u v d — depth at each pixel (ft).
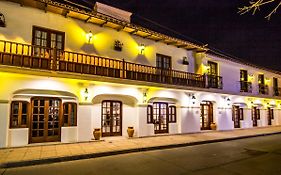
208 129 59.36
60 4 33.68
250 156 29.35
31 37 33.19
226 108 62.64
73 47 37.17
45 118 33.65
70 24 37.24
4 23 30.89
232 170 22.53
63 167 23.34
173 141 38.68
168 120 49.42
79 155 27.07
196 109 54.19
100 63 39.81
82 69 35.83
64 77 32.60
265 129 65.00
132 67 44.01
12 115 30.81
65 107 35.27
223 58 60.70
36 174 20.86
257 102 74.49
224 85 62.23
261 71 76.74
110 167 23.40
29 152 27.76
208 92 55.72
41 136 33.24
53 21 35.53
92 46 39.37
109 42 41.65
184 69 54.13
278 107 85.05
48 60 32.81
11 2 32.01
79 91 36.27
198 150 33.45
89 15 36.63
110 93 39.63
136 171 21.91
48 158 25.17
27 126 31.83
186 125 51.52
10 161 23.49
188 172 21.72
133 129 42.39
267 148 35.53
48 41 34.88
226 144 39.52
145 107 44.34
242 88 68.85
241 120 67.82
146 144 35.19
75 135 35.58
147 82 42.93
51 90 33.71
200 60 56.29
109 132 41.57
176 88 48.03
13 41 31.55
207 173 21.44
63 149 29.99
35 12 33.96
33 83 32.01
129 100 44.47
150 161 26.16
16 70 28.84
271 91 82.02
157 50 49.16
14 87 30.50
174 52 52.49
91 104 37.24
